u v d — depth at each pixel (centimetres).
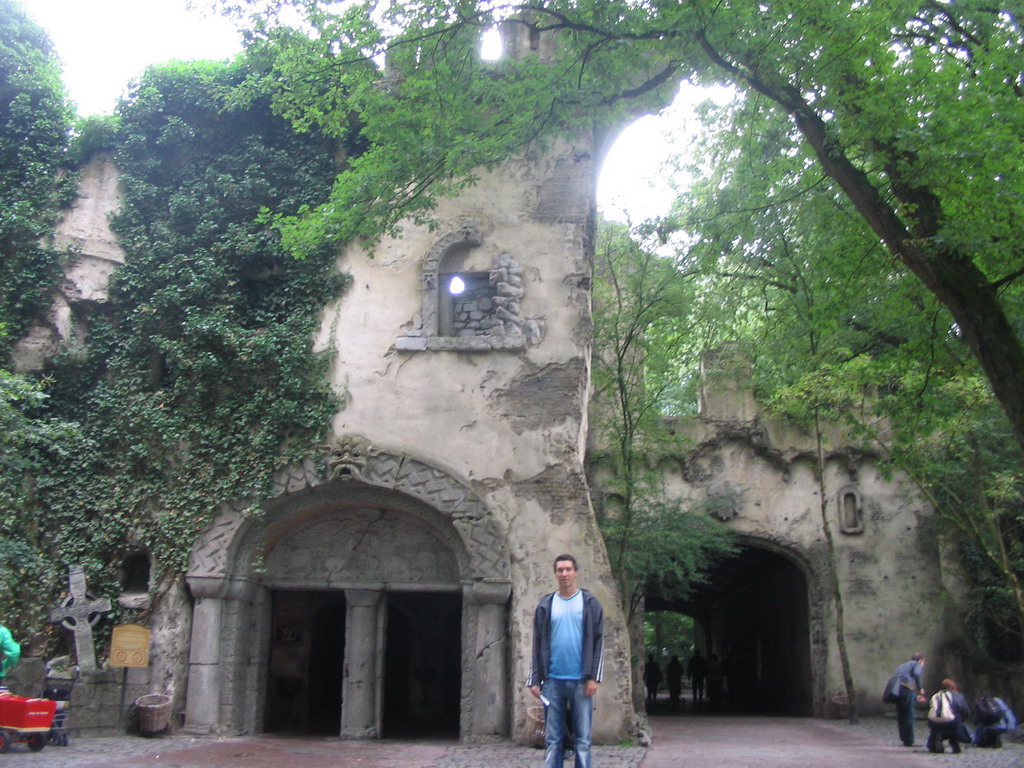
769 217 1725
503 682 1570
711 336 2422
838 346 2038
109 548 1647
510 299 1692
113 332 1766
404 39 1401
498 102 1481
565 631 832
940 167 1177
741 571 3056
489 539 1602
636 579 2131
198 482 1656
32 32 1923
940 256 1178
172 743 1463
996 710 1664
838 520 2311
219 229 1784
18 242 1780
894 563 2289
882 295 1617
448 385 1672
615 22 1295
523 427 1644
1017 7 1367
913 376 1619
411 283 1725
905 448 1738
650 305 1908
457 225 1742
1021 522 2144
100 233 1811
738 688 3456
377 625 1716
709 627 4228
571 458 1625
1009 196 1152
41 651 1584
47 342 1758
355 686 1684
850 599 2280
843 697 2231
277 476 1650
